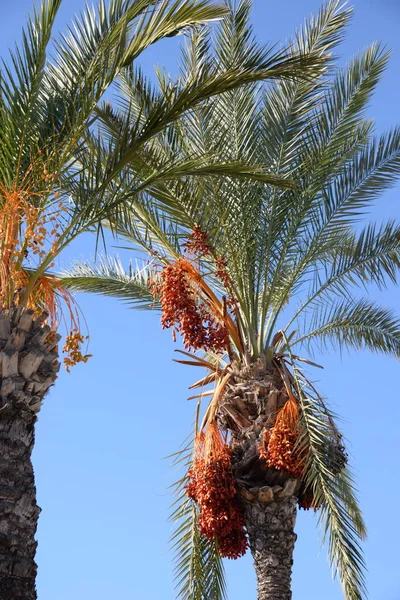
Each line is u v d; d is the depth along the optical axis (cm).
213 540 1423
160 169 1054
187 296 1340
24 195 972
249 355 1385
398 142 1466
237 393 1362
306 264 1464
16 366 920
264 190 1434
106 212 1023
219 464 1333
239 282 1425
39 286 1040
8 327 930
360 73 1452
